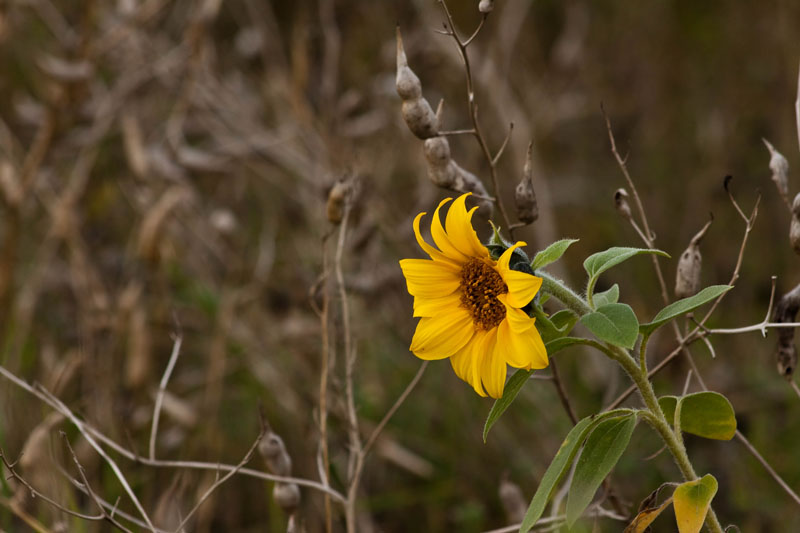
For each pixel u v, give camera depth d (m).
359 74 6.55
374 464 4.84
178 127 5.91
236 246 5.73
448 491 4.77
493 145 6.50
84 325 4.91
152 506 4.39
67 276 5.57
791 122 6.52
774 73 6.95
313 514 4.35
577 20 7.59
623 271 6.21
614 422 2.47
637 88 7.44
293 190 6.24
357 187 4.00
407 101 3.02
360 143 6.17
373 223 4.70
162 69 6.05
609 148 7.27
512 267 2.36
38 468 3.72
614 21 7.75
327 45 6.34
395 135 6.13
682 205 6.62
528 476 4.79
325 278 3.65
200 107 6.33
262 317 5.46
